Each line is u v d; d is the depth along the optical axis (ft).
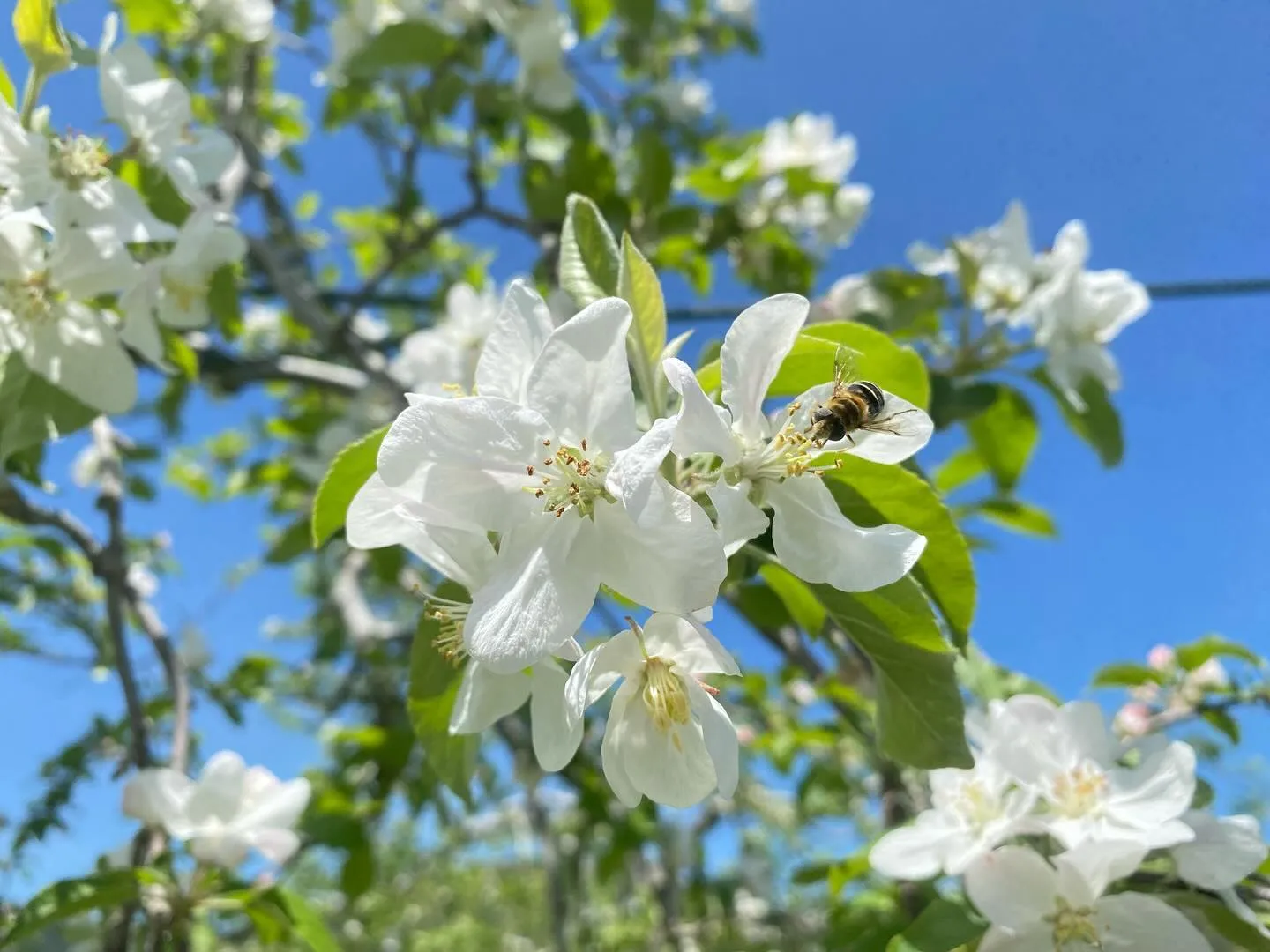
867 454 0.46
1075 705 0.60
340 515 0.51
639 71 1.75
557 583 0.40
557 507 0.40
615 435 0.41
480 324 1.16
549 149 1.42
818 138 1.36
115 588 0.84
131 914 0.74
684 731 0.41
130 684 0.81
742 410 0.44
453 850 2.79
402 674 1.55
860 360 0.51
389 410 1.28
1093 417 0.97
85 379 0.64
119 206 0.63
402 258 1.31
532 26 1.21
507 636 0.39
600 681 0.42
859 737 0.91
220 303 0.78
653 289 0.47
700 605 0.38
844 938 0.77
